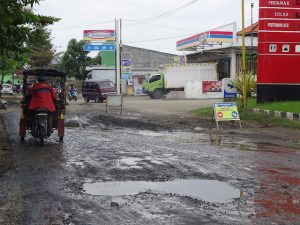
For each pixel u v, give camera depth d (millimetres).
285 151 10648
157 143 11969
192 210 5664
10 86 53656
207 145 11625
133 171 8133
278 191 6672
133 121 18750
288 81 20359
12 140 12828
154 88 45500
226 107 15961
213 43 41656
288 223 5152
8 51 11484
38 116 11711
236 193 6547
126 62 50375
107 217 5398
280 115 17281
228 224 5105
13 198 6316
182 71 44438
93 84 39938
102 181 7367
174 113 22719
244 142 12305
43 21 23297
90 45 43500
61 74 13156
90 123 18125
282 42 20250
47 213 5590
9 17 9734
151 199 6203
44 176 7805
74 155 10031
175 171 8125
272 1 20109
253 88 22125
